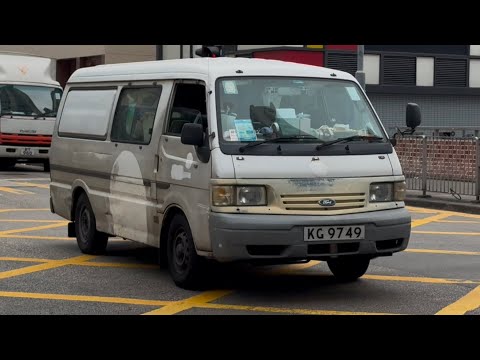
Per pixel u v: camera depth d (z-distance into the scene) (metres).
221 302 7.79
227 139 7.82
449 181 16.92
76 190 10.62
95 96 10.27
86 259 10.16
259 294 8.16
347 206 7.87
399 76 26.86
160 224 8.66
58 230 12.74
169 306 7.60
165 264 8.78
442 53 27.41
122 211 9.44
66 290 8.31
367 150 8.16
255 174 7.66
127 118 9.48
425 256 10.59
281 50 25.12
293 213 7.66
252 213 7.61
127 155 9.30
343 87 8.62
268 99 8.21
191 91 8.45
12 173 23.94
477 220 14.65
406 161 18.00
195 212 7.96
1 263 9.84
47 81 24.77
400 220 8.02
